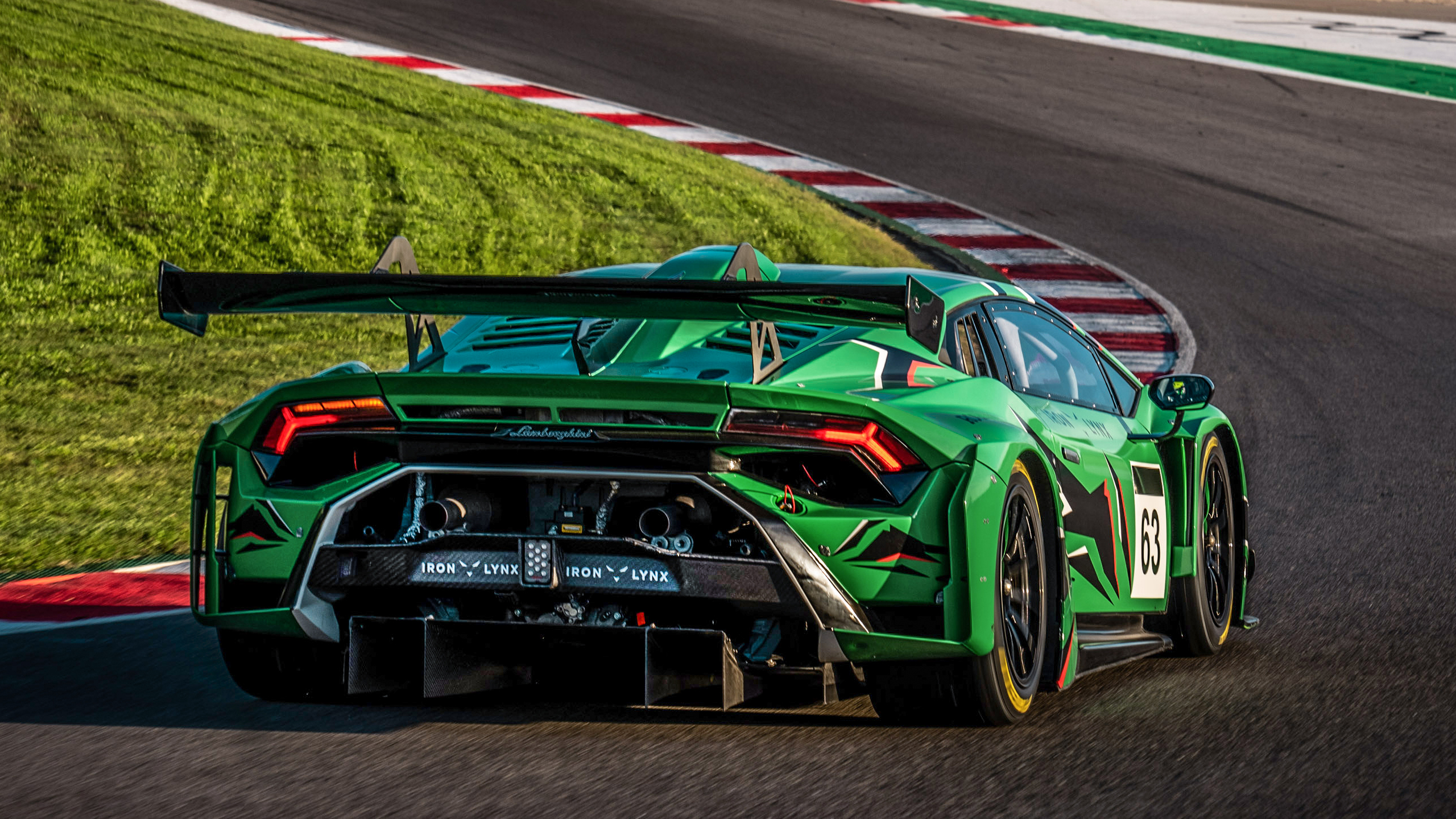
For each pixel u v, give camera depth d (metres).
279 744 13.84
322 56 89.81
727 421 13.27
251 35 93.38
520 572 13.57
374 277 13.89
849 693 14.70
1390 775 13.04
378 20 105.81
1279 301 57.31
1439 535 26.84
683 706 15.12
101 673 17.16
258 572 14.15
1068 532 15.95
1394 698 16.09
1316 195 77.31
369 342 49.66
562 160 72.00
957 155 82.12
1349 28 139.25
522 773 12.81
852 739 14.05
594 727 14.48
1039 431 15.65
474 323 17.45
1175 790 12.52
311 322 51.88
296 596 13.96
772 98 93.00
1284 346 50.38
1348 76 113.00
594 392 13.31
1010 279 59.31
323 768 12.98
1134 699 16.16
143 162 65.44
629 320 15.59
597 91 90.50
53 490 29.53
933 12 130.50
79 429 35.75
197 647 18.66
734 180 71.69
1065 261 62.47
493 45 101.44
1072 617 15.59
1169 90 104.06
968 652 13.35
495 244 60.78
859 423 13.36
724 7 123.88
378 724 14.63
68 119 69.25
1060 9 139.12
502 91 87.12
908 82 100.94
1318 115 98.06
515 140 74.38
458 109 80.06
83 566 24.05
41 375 41.62
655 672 13.39
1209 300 57.19
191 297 14.65
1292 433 38.09
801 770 12.95
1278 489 31.42
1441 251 66.75
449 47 99.06
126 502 28.84
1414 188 79.94
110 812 11.70
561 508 13.98
